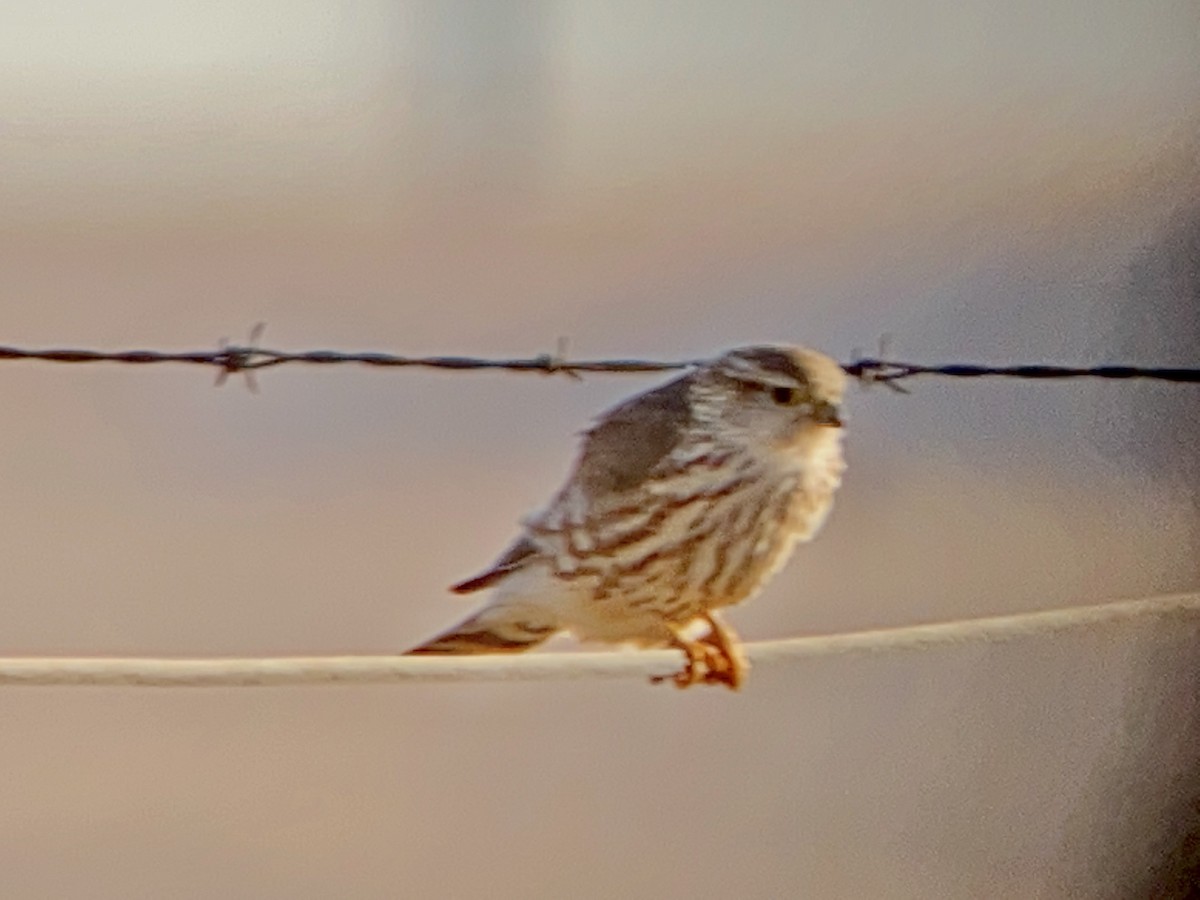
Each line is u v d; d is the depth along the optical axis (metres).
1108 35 6.65
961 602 6.01
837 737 6.14
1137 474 6.19
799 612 6.06
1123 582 6.09
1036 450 6.22
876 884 5.88
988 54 6.79
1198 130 6.61
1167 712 6.02
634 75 7.52
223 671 3.37
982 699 6.13
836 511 6.09
